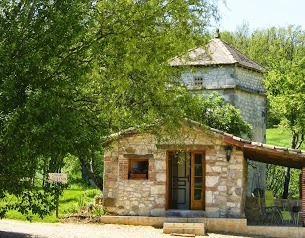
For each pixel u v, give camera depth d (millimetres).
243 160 21047
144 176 21344
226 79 31797
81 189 35562
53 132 12109
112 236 17453
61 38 12523
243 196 21766
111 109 15516
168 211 20797
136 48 15102
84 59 14430
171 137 19172
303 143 38750
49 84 12852
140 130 16797
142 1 14953
